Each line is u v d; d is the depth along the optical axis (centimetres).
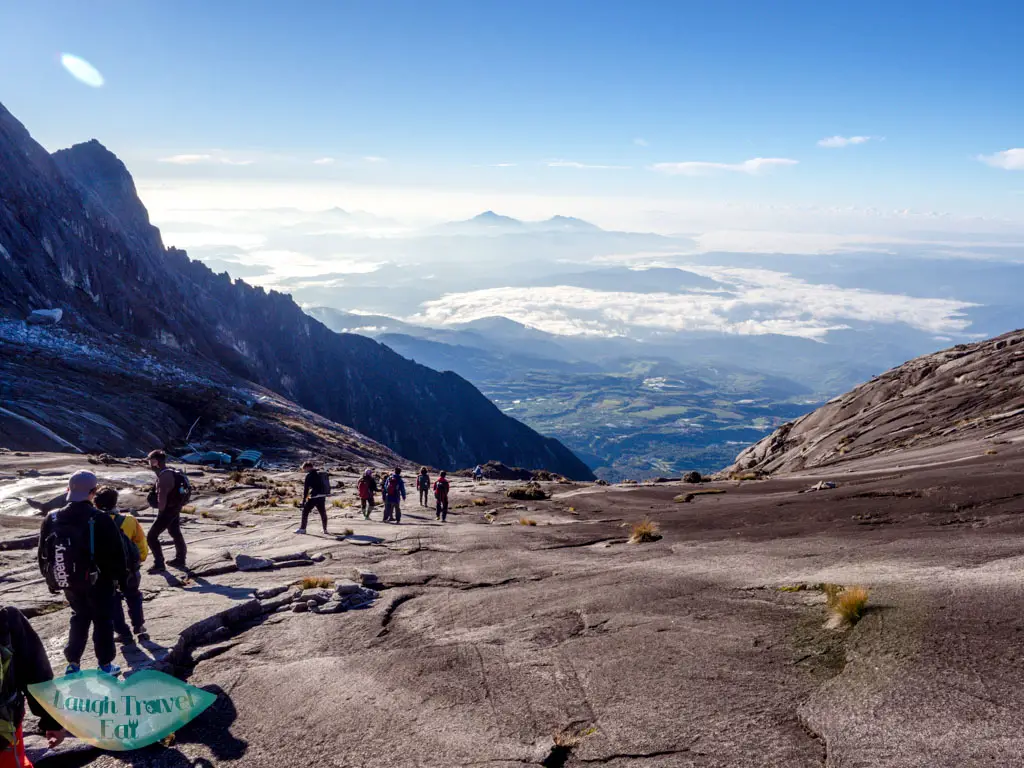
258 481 3359
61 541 599
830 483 1983
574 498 2862
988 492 1277
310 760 509
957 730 420
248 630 856
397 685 638
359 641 795
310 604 941
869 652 552
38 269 9531
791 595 761
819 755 430
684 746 469
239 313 19025
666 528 1625
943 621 571
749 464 5419
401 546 1501
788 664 572
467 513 2502
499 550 1425
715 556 1108
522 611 865
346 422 19900
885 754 412
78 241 11138
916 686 480
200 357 12038
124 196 16962
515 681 624
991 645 512
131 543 728
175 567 1166
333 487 3616
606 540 1526
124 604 905
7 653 389
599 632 736
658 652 646
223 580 1098
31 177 11212
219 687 659
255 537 1630
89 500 629
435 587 1074
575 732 515
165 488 1120
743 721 489
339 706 600
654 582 918
